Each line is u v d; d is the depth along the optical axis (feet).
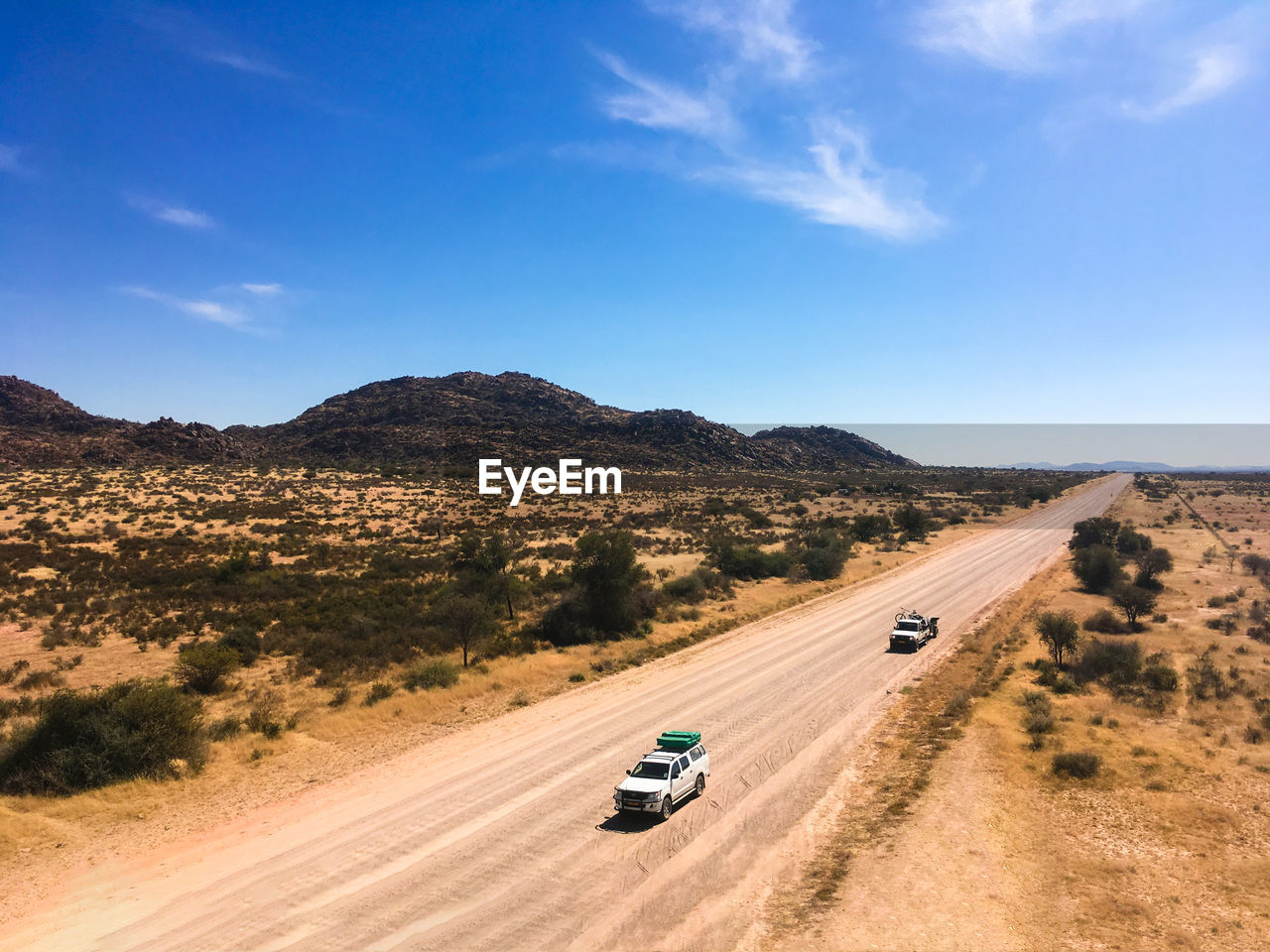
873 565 233.76
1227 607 154.71
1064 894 46.60
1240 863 49.32
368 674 108.06
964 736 79.82
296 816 64.03
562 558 217.97
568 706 98.73
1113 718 81.41
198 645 121.80
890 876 50.26
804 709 96.12
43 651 116.98
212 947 43.96
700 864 54.34
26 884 51.47
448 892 50.72
